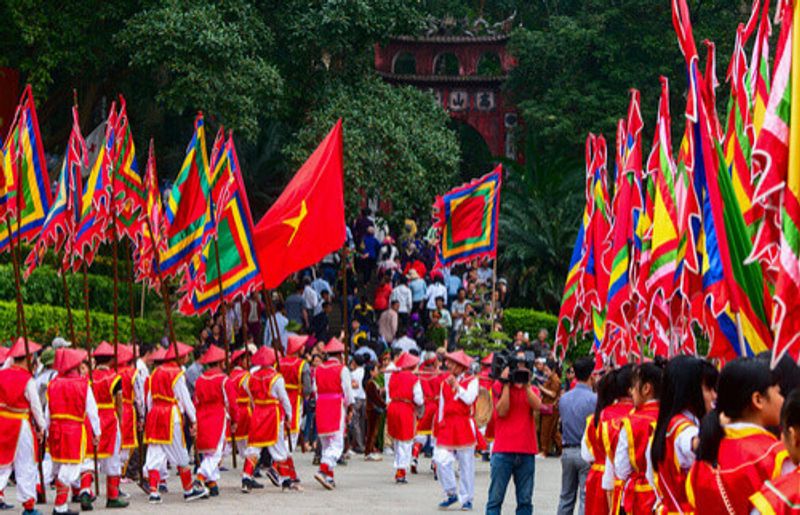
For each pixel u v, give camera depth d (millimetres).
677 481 8547
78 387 16062
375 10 37469
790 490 5789
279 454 19750
